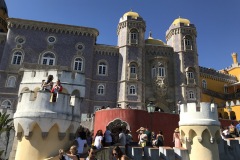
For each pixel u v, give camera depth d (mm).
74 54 39312
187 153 15133
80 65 39031
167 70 42312
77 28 40656
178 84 41188
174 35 45125
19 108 11938
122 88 38844
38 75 23719
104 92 39281
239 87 53844
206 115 15219
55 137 11617
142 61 41500
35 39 38531
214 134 14883
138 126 24328
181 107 16344
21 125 11367
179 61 42688
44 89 13094
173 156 14961
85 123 27469
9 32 37906
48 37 39156
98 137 12922
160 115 25281
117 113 24922
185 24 45562
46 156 11148
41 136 11281
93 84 39344
